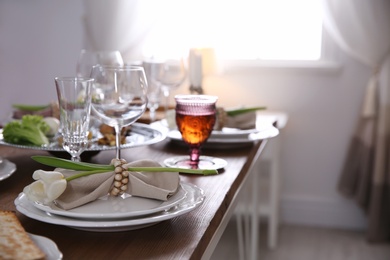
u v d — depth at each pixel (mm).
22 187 1112
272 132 1647
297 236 3203
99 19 3381
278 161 2920
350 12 3096
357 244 3096
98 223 827
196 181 1188
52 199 871
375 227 3104
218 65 2955
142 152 1484
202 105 1310
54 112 1748
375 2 3057
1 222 796
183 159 1368
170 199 947
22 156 1396
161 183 970
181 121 1328
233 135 1542
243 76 3348
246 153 1486
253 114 1742
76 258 776
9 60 3639
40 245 733
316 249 3006
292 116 3334
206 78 3385
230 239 3084
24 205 896
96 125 1714
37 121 1517
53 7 3529
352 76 3225
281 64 3281
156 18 3381
